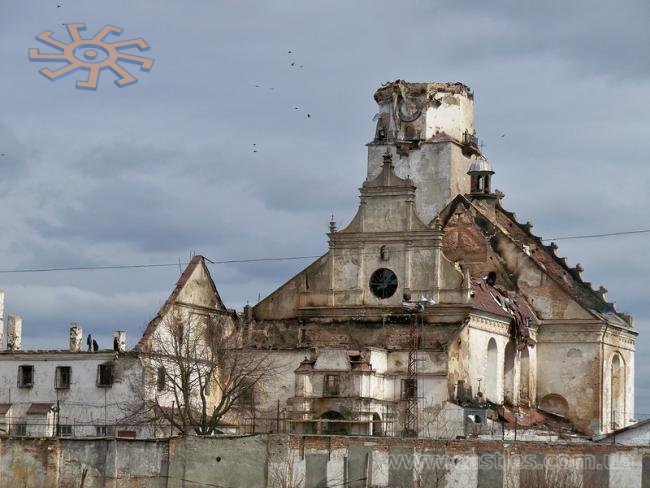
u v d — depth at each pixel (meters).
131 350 136.25
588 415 155.12
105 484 112.38
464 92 172.25
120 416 135.25
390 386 141.88
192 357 137.25
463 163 170.88
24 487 113.75
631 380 164.62
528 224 166.25
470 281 149.00
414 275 147.75
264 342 150.62
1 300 142.62
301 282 151.88
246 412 143.75
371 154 171.38
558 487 108.06
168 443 111.94
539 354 157.50
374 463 110.44
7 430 137.62
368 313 148.62
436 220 148.38
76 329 140.12
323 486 110.19
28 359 138.75
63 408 137.12
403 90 171.38
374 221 150.00
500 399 149.50
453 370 141.25
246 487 110.44
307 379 139.00
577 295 161.62
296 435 110.81
